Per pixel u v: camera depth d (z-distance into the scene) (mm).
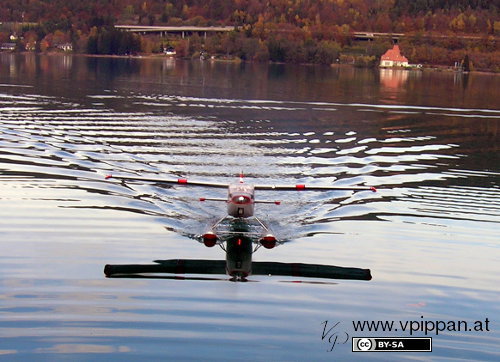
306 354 14570
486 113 55031
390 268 19484
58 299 16594
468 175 31297
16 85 62062
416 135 42281
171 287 17609
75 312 15938
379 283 18406
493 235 22734
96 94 56469
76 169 29250
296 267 19328
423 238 22172
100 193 25828
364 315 16469
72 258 19344
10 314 15703
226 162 31594
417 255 20609
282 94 63344
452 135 42812
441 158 35125
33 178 27609
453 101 63875
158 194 25812
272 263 19562
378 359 14516
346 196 26641
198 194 25938
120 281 17859
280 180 28688
